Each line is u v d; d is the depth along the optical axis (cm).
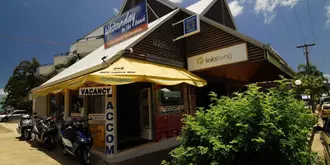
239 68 1001
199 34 1001
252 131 295
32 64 3541
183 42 1068
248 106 316
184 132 369
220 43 913
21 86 3416
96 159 684
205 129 334
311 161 312
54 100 1450
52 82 1085
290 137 297
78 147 624
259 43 790
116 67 702
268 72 1162
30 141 1039
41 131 870
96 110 855
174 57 1004
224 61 892
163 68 886
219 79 1320
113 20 1083
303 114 341
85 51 2941
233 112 322
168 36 998
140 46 858
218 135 314
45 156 745
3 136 1235
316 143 880
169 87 972
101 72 645
